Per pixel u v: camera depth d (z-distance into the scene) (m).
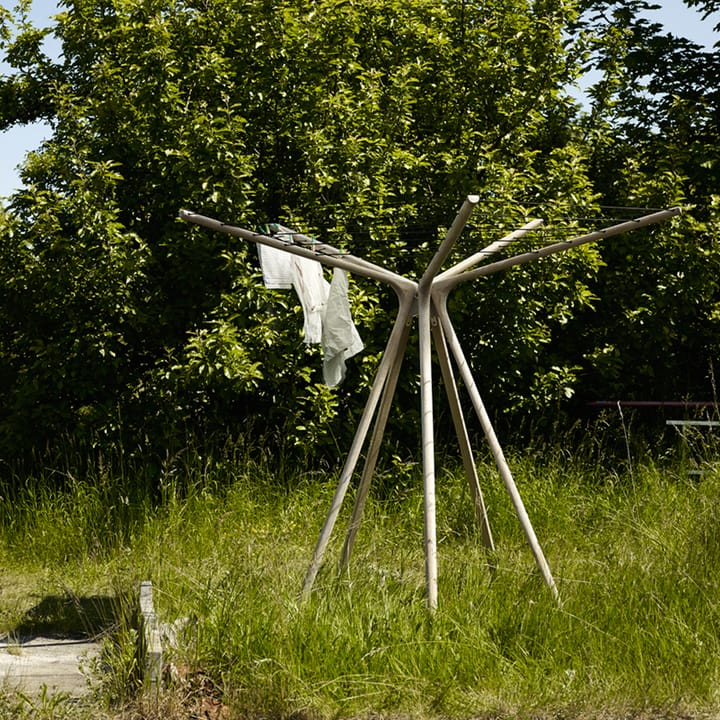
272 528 8.50
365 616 5.63
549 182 10.62
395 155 10.52
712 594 6.17
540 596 5.95
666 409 11.73
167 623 5.77
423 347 6.23
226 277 10.25
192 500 9.00
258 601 5.71
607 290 11.55
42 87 13.12
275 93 10.45
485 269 6.28
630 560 6.73
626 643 5.50
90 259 9.91
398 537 8.26
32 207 10.04
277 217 10.83
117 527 8.82
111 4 11.40
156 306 10.23
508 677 5.23
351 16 10.78
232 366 9.20
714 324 12.02
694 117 12.74
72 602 7.28
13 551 8.90
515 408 10.65
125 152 10.72
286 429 9.98
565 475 9.41
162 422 9.90
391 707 4.99
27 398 10.17
